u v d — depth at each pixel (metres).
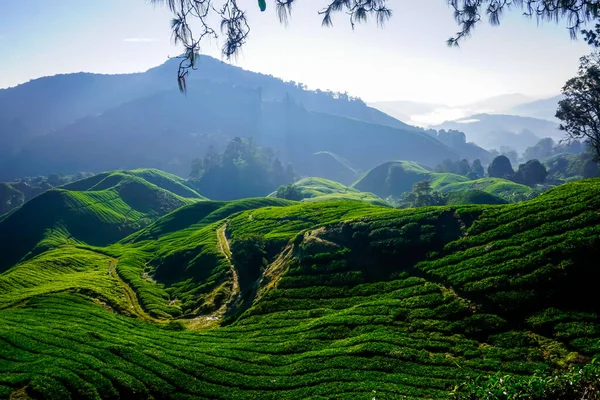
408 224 51.81
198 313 56.62
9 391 28.36
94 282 73.50
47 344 37.56
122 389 29.59
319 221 79.00
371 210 79.25
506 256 37.34
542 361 26.34
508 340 29.38
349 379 27.78
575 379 11.27
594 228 34.50
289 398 26.86
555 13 13.31
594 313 28.75
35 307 56.53
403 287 41.72
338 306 42.69
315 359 31.56
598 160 79.31
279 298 48.06
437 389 25.05
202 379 31.08
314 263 52.62
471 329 31.61
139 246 115.31
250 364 33.00
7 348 36.47
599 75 66.00
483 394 11.23
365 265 49.00
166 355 35.22
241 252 63.88
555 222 38.56
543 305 31.12
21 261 129.50
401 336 32.66
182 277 74.94
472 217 48.06
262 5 10.71
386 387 25.66
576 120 75.06
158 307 60.09
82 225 163.62
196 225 124.88
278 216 91.19
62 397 27.91
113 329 45.66
